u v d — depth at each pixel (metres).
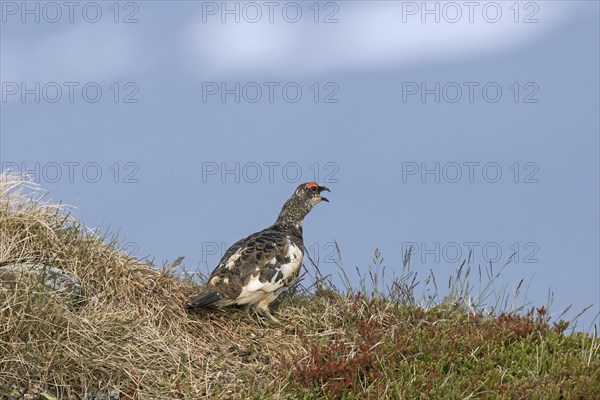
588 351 12.89
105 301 12.02
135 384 11.02
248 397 11.28
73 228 13.07
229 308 13.70
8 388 9.98
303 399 11.34
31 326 10.43
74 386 10.42
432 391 11.40
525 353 12.54
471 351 12.66
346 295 14.51
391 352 12.59
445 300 14.45
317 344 12.86
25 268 11.52
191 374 11.65
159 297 13.02
